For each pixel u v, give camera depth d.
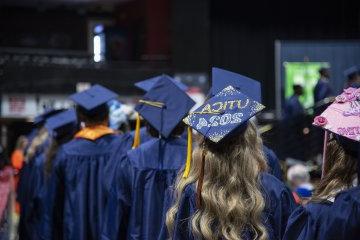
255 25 24.42
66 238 6.64
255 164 3.57
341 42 24.28
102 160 6.74
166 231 4.07
